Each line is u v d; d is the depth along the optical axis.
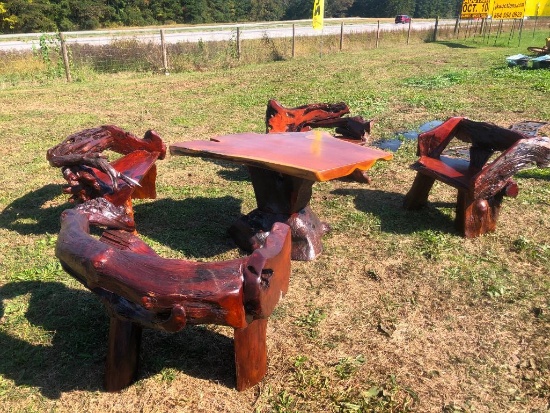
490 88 11.82
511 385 2.79
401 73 14.91
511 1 25.52
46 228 4.91
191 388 2.80
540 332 3.21
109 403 2.71
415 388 2.78
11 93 12.33
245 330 2.66
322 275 3.97
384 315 3.44
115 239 3.12
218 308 2.08
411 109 9.95
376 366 2.95
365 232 4.71
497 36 29.19
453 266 4.05
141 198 5.30
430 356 3.03
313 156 3.70
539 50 16.94
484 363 2.96
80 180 4.20
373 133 8.32
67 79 14.38
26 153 7.38
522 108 9.63
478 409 2.63
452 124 4.95
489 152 4.71
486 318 3.38
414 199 5.12
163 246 4.46
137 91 12.55
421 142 4.95
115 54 16.14
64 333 3.28
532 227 4.72
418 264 4.10
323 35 24.48
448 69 15.55
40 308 3.55
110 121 9.30
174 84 13.57
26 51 17.00
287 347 3.13
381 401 2.68
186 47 18.06
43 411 2.66
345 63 17.50
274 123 6.06
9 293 3.75
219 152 3.77
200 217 5.11
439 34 29.44
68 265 2.45
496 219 4.59
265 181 4.25
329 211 5.22
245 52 18.78
